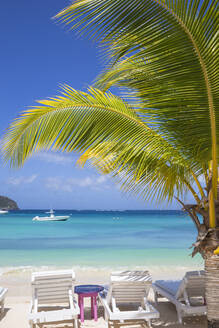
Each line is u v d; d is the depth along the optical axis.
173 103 3.56
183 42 3.20
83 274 10.47
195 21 3.09
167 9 3.08
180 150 4.06
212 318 4.09
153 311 5.34
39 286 5.58
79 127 4.17
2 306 6.24
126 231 30.77
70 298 5.58
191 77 3.35
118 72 3.85
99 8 3.09
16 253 15.73
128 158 4.18
